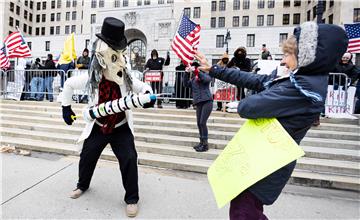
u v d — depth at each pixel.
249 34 32.50
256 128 1.66
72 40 9.20
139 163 4.41
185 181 3.73
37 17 61.25
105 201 3.05
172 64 27.69
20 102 8.01
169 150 4.67
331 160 4.26
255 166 1.58
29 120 6.48
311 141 4.78
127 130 2.93
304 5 44.53
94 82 2.73
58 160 4.49
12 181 3.53
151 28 32.38
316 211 2.99
